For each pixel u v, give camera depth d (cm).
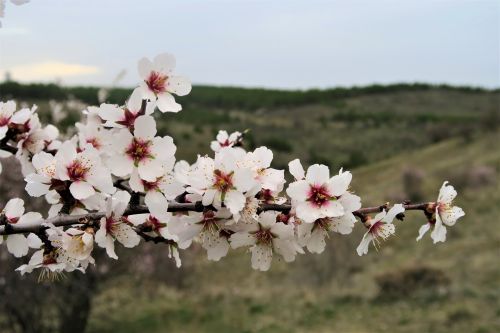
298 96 6469
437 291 1338
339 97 6931
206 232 226
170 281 1567
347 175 224
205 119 4681
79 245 216
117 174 220
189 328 1320
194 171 222
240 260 1833
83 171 221
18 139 279
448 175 2681
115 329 1317
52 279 252
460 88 7500
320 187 222
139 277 1462
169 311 1412
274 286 1573
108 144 228
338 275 1549
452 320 1188
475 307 1227
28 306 1066
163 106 225
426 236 1853
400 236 1902
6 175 865
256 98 6128
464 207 2198
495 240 1708
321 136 4912
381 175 3450
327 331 1223
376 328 1209
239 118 5206
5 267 971
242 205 208
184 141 2405
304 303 1399
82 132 293
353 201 224
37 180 224
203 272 1733
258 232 226
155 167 222
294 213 228
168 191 225
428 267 1422
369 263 1666
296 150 4047
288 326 1276
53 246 235
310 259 1585
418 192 2577
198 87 6431
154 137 223
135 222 243
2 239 245
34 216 250
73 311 1153
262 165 232
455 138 4069
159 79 229
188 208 221
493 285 1355
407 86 7569
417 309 1279
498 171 2734
